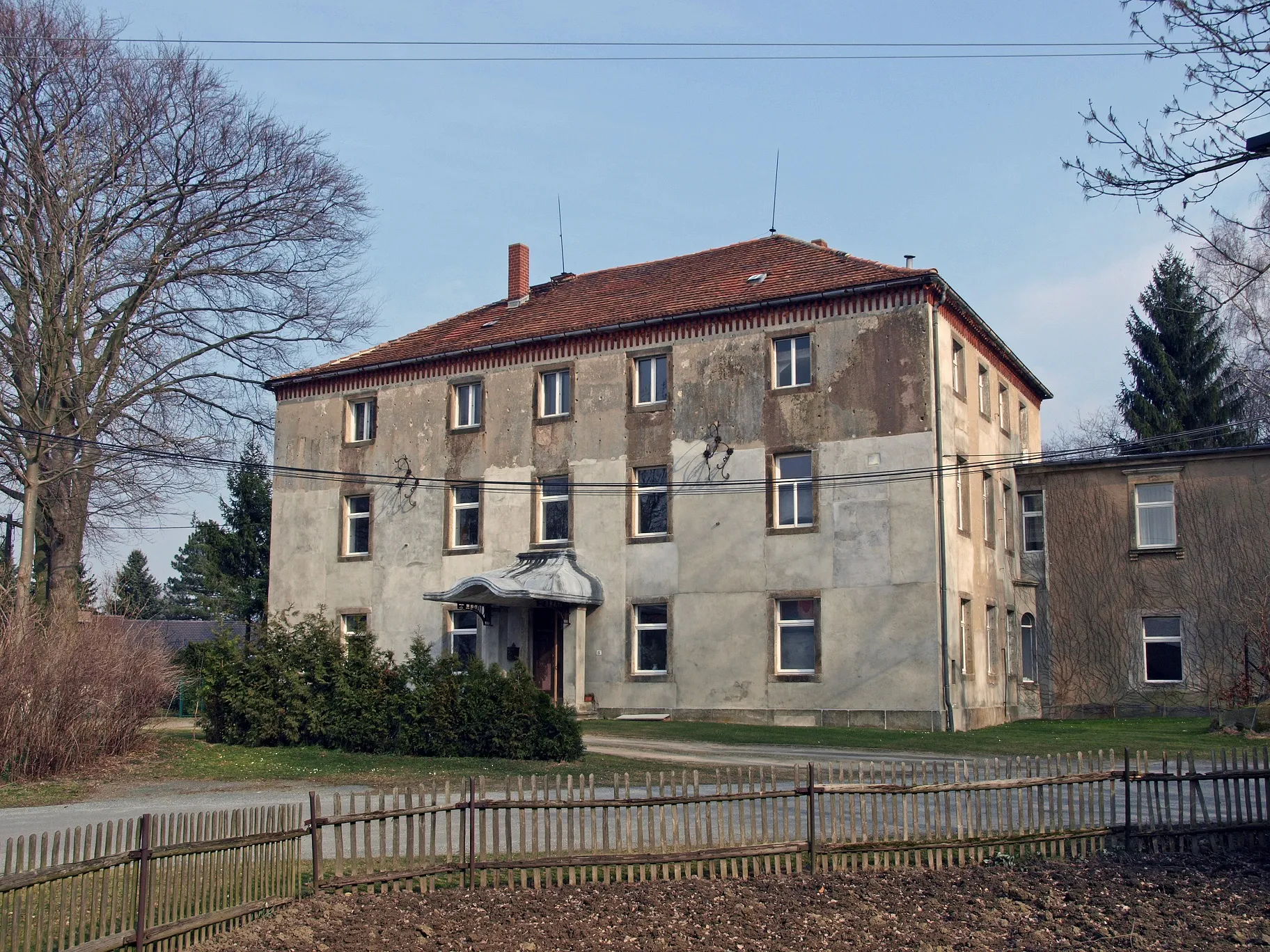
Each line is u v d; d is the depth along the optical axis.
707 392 31.88
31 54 29.50
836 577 29.36
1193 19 9.51
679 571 31.52
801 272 32.34
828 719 28.94
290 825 10.50
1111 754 12.78
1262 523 31.78
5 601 19.94
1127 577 33.50
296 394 39.41
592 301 36.62
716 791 11.62
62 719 18.95
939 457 28.81
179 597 63.97
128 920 8.49
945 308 30.33
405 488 36.62
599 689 32.06
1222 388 47.91
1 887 7.45
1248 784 12.88
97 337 32.38
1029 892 11.00
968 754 21.66
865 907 10.55
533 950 9.45
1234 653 31.62
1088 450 37.84
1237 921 10.17
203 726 24.00
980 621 31.11
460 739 21.05
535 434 34.47
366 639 23.52
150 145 31.72
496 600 32.03
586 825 13.05
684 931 9.94
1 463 31.33
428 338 39.06
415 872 10.90
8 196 29.55
